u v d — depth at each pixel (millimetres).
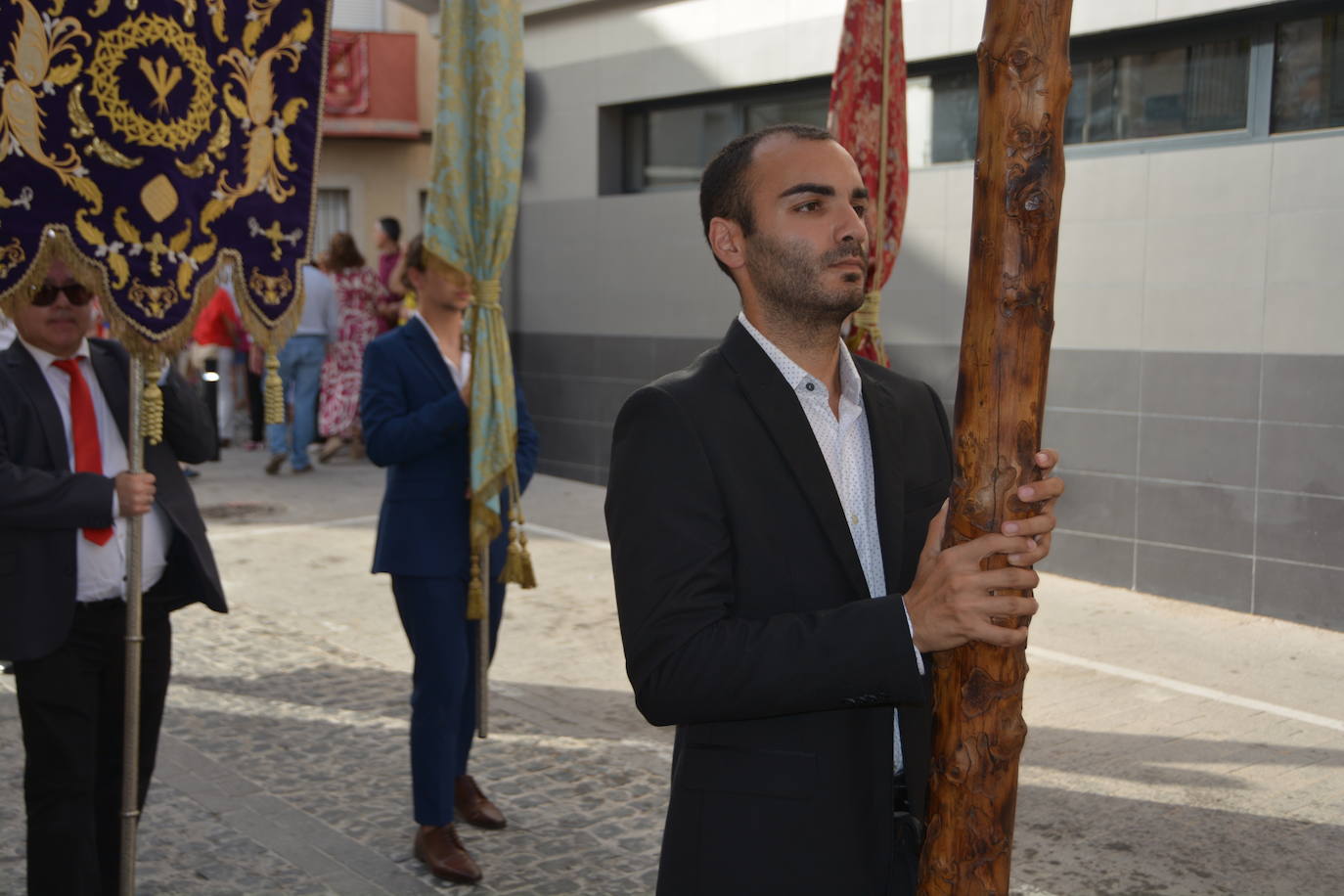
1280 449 6082
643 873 3670
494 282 3760
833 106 3836
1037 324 1575
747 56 8719
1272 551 6148
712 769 1799
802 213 1827
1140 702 5059
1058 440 6934
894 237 3934
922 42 7496
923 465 1984
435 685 3686
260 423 12500
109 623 3076
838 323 1874
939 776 1672
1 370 3027
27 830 3033
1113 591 6711
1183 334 6395
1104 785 4266
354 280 11281
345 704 5156
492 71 3775
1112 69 6871
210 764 4500
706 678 1656
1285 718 4883
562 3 9852
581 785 4309
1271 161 6027
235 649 5906
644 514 1756
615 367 9844
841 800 1772
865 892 1772
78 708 3033
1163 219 6426
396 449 3650
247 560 7641
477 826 3965
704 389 1824
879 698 1646
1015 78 1544
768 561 1773
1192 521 6426
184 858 3760
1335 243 5836
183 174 2928
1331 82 6047
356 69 16156
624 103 9758
